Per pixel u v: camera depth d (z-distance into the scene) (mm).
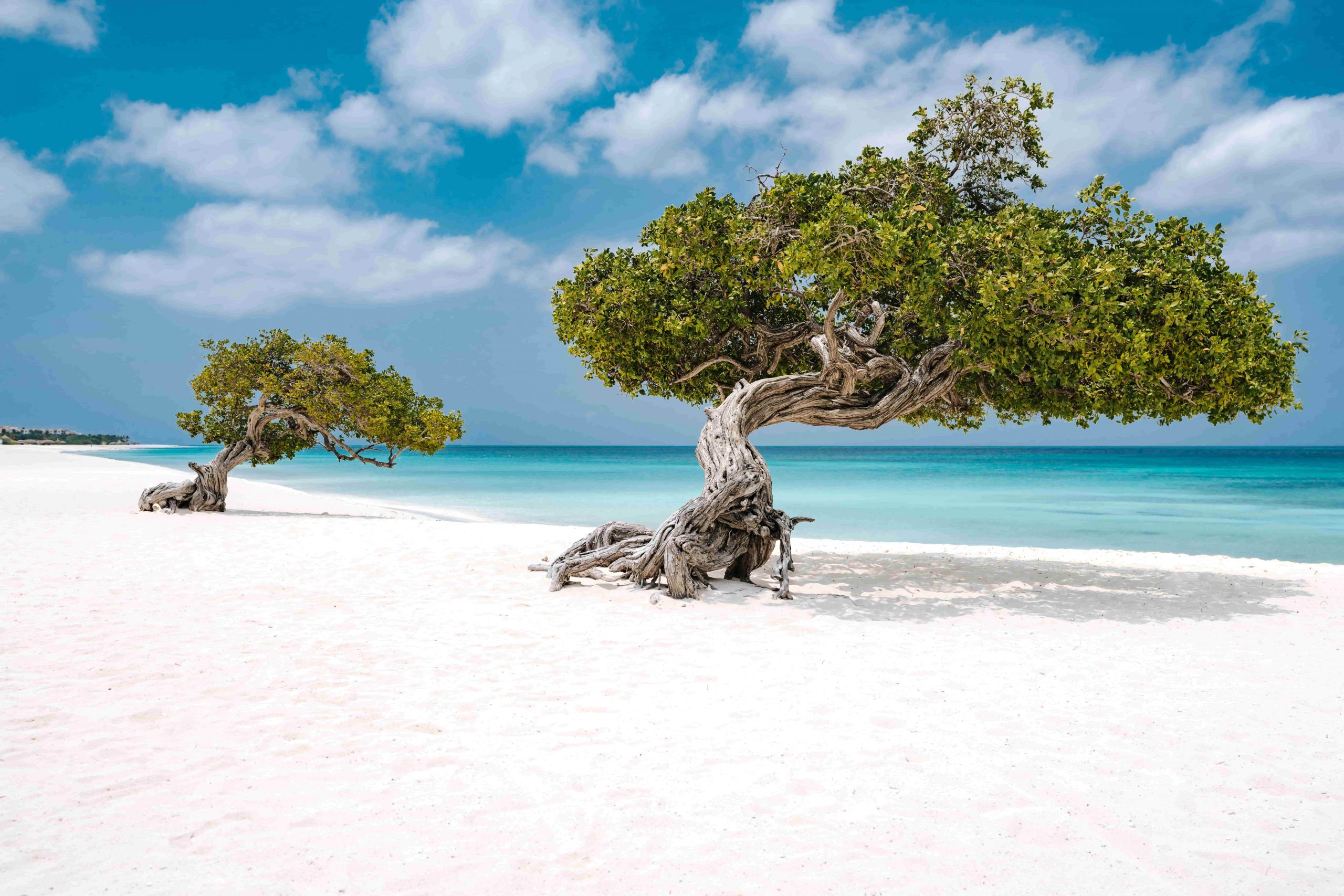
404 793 4832
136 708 6254
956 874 3967
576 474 64750
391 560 13875
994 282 9352
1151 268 10047
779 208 11000
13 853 4059
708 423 12734
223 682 6957
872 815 4586
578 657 7945
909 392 12539
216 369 22578
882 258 9648
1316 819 4566
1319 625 9625
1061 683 7156
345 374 23766
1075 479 55781
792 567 11750
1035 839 4320
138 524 18438
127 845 4168
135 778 4992
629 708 6430
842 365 12320
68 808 4578
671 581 10891
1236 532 23375
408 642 8461
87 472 41500
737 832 4383
